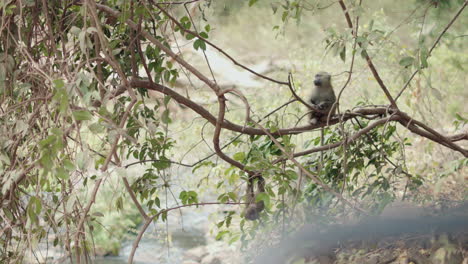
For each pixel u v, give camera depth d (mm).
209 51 16000
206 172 9773
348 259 5285
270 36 16031
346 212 6250
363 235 5633
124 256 9688
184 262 8977
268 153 5441
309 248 5676
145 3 4324
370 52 6699
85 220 4164
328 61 11445
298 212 6160
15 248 4863
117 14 4355
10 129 4094
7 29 4281
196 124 10656
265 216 5203
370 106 5711
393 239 5422
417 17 4629
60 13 4906
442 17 4586
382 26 9102
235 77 14711
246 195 5148
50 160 3271
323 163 5801
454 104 9805
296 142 8492
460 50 10500
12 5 4121
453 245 5035
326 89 6020
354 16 4570
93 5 3656
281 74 12242
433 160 8477
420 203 6391
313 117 5719
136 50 5234
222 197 5051
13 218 4527
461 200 6336
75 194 3727
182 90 12914
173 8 5059
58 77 4016
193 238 10008
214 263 8445
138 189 5426
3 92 4203
